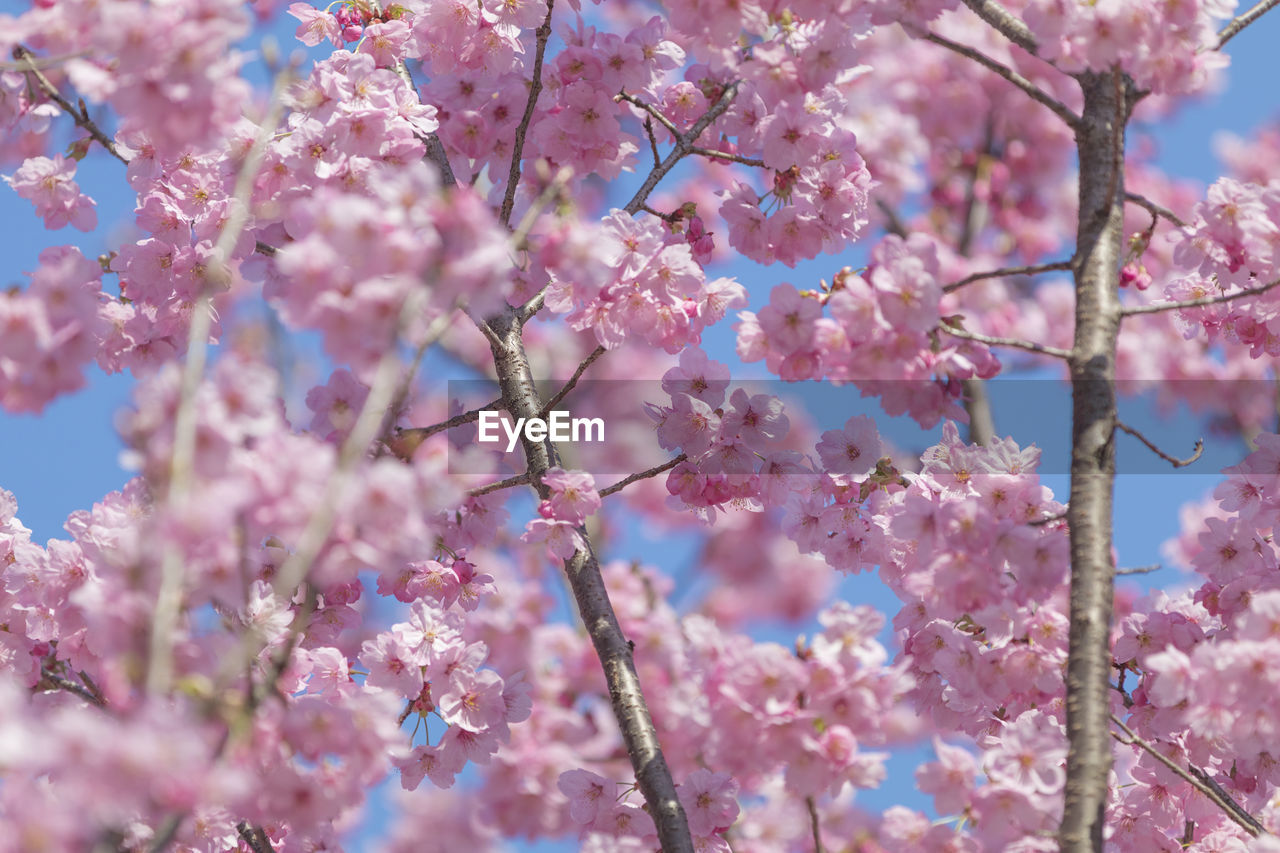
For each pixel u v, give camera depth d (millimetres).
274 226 4184
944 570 3064
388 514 2389
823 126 4242
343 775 2672
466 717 4020
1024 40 3367
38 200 4051
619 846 3766
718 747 2818
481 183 5328
